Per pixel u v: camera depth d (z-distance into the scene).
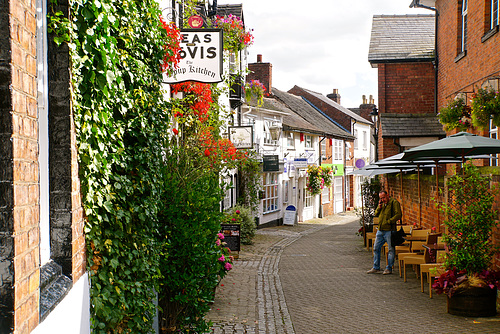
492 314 7.85
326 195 36.88
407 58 18.94
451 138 9.45
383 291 10.07
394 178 18.80
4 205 2.31
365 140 48.97
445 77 16.61
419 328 7.33
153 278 5.20
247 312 8.55
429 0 17.78
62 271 3.21
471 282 7.81
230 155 11.26
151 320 5.04
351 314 8.34
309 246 18.73
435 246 10.24
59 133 3.21
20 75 2.45
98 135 3.69
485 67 11.88
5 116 2.32
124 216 4.23
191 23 9.77
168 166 6.66
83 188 3.49
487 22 12.02
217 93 11.56
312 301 9.42
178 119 9.34
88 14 3.36
